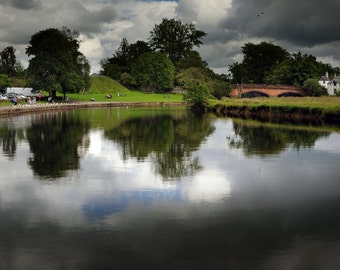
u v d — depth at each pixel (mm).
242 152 31469
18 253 13195
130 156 29406
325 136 41375
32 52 113938
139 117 70000
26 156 29125
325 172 24344
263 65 192375
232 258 12898
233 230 15023
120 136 41281
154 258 12875
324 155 30109
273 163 27109
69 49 123938
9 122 57375
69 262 12633
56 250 13398
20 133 43469
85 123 56562
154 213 16734
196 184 21375
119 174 23531
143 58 186875
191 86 100500
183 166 25922
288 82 167000
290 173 24094
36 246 13688
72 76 116500
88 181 21844
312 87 144500
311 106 68688
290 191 20125
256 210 17203
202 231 14922
